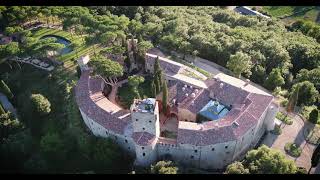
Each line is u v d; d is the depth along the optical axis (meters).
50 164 128.50
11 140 138.38
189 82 140.50
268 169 108.12
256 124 119.81
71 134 135.38
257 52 164.25
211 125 117.56
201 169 120.88
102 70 140.25
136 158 121.88
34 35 195.38
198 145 112.88
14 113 155.00
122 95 147.50
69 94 151.75
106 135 126.38
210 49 169.25
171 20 190.75
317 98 145.38
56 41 188.12
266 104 124.38
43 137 133.88
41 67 169.88
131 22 190.25
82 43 185.38
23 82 166.12
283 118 136.38
